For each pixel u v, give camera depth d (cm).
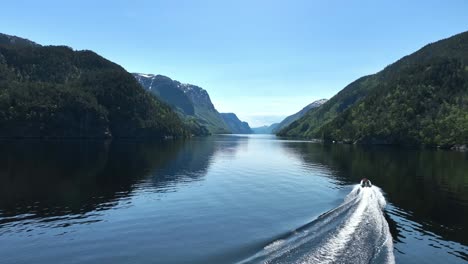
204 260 2428
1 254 2570
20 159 8419
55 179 5809
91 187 5256
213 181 6081
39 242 2831
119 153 11388
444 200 4634
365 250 2447
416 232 3203
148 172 7038
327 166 8762
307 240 2656
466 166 8900
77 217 3600
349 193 5012
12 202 4212
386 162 9975
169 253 2578
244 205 4219
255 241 2806
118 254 2572
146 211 3881
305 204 4294
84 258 2500
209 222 3444
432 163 9725
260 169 7975
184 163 8969
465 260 2562
